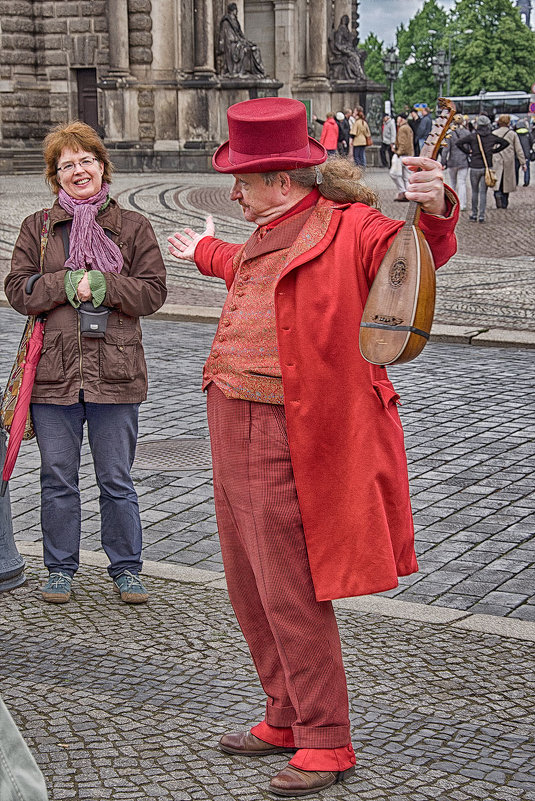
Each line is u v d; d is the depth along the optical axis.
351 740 4.03
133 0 40.50
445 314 13.95
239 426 3.72
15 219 24.89
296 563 3.66
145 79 40.91
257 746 3.95
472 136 24.73
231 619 5.23
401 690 4.45
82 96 43.38
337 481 3.60
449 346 12.33
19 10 42.44
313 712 3.71
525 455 7.94
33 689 4.49
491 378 10.57
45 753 3.96
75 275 5.28
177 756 3.95
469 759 3.91
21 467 7.89
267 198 3.66
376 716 4.23
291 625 3.68
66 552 5.52
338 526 3.60
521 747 4.00
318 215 3.62
